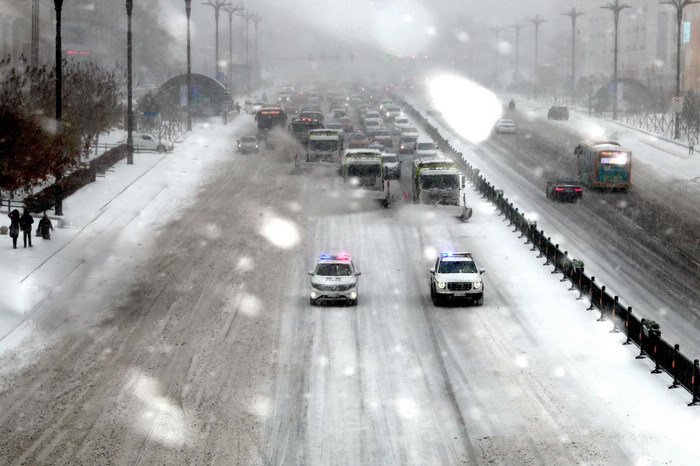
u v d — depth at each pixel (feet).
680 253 307.17
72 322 231.09
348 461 150.30
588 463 148.05
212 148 582.76
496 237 334.85
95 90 495.41
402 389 183.52
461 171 484.74
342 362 200.44
